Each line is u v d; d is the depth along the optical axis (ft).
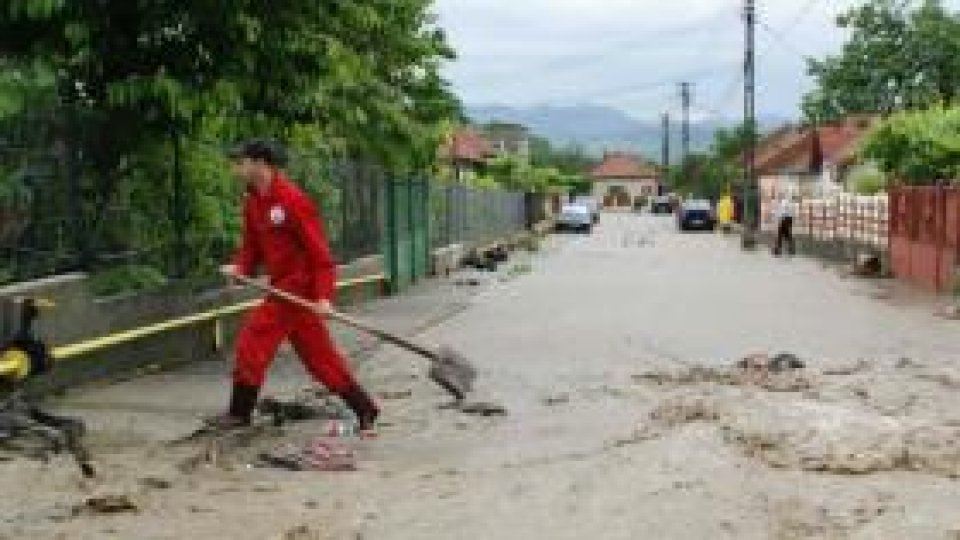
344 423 37.93
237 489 30.86
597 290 99.35
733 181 337.72
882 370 50.49
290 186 36.88
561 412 41.65
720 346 60.18
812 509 28.91
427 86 105.09
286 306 36.99
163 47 51.37
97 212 49.37
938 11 212.84
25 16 48.37
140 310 49.11
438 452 35.40
